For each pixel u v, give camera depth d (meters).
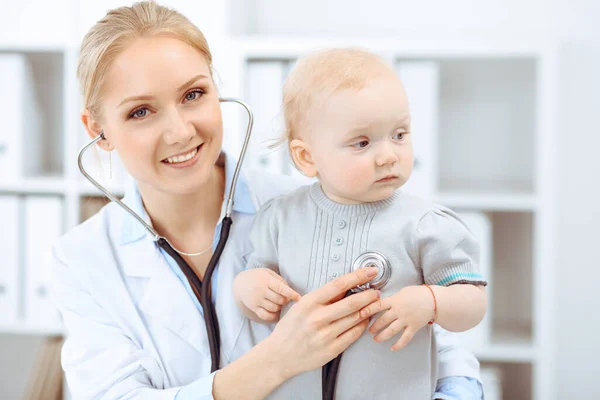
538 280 1.91
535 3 2.16
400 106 0.87
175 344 1.08
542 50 1.86
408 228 0.90
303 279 0.94
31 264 2.04
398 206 0.92
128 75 0.95
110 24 0.99
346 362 0.92
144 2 1.04
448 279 0.90
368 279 0.88
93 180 1.05
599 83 2.16
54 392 2.00
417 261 0.91
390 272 0.90
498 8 2.18
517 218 2.18
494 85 2.18
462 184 2.14
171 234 1.12
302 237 0.95
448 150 2.22
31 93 2.15
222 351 1.08
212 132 1.00
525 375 2.12
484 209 2.02
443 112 2.21
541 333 1.91
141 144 0.97
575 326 2.22
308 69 0.93
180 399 0.97
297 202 0.99
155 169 0.99
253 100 1.95
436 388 1.06
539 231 1.90
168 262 1.11
